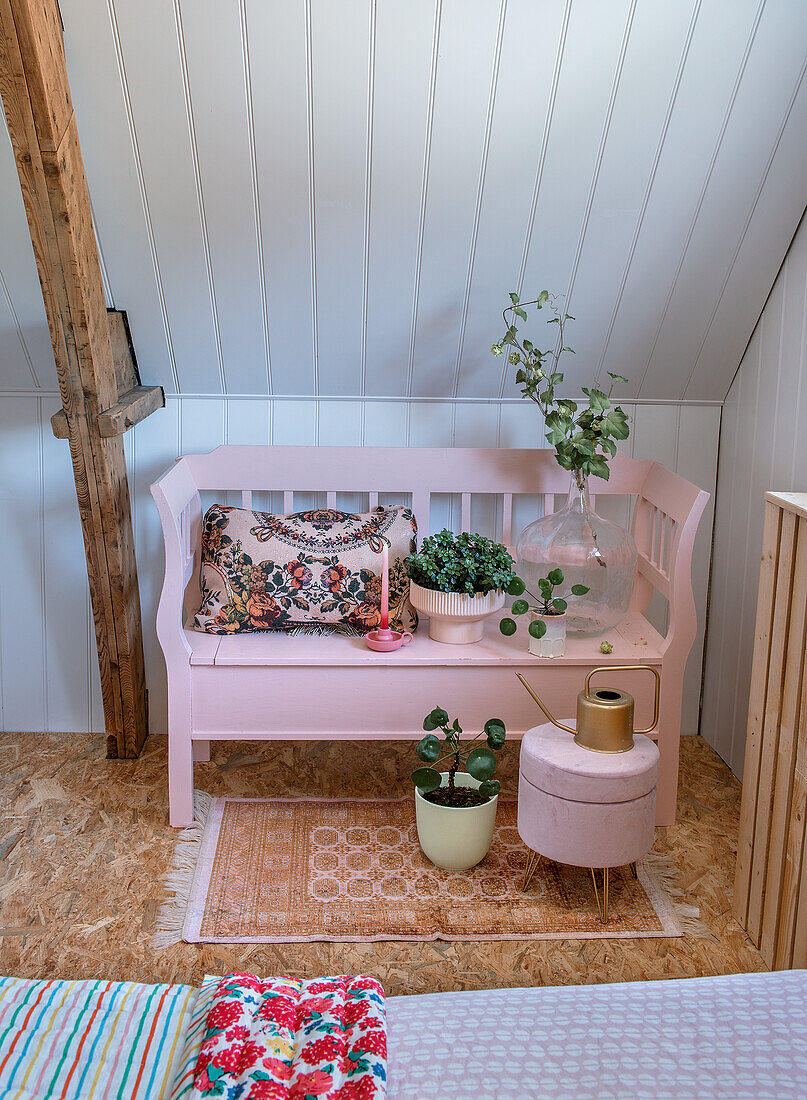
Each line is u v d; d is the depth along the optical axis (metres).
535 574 2.44
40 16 1.83
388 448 2.61
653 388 2.74
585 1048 1.16
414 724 2.36
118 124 2.10
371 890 2.14
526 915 2.07
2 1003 1.21
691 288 2.47
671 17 1.95
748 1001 1.25
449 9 1.93
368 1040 1.14
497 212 2.29
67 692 2.86
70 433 2.33
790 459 2.39
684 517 2.30
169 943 1.97
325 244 2.34
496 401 2.72
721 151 2.19
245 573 2.45
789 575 1.83
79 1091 1.08
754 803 2.00
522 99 2.08
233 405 2.71
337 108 2.08
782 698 1.88
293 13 1.93
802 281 2.33
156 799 2.50
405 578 2.49
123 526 2.55
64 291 2.13
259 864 2.22
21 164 1.96
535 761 2.02
